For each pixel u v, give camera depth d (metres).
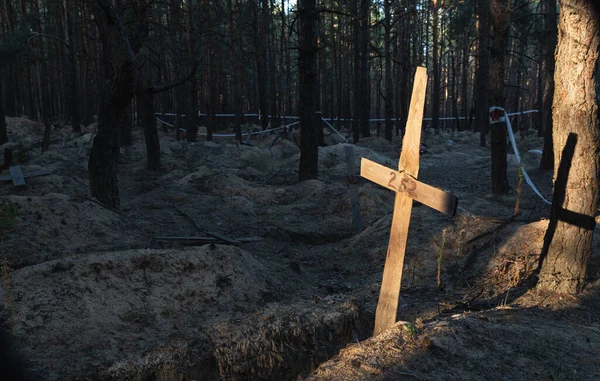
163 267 5.65
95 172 8.81
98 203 8.44
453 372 3.44
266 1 29.64
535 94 42.41
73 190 11.68
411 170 4.03
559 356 3.71
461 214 7.51
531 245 6.30
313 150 13.77
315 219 10.06
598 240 6.06
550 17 15.37
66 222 7.51
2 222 6.89
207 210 10.33
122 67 8.22
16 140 21.72
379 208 10.27
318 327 5.03
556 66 5.02
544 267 5.23
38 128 24.66
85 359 4.21
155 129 15.61
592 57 4.71
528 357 3.67
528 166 17.50
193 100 21.78
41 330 4.50
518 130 35.44
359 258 7.47
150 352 4.38
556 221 5.11
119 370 4.13
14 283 4.98
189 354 4.45
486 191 13.05
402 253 4.18
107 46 8.39
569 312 4.65
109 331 4.66
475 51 33.41
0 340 1.25
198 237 8.38
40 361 4.12
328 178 14.92
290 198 11.90
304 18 13.27
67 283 5.04
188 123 21.97
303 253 8.12
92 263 5.34
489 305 5.15
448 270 6.41
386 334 4.02
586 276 5.12
